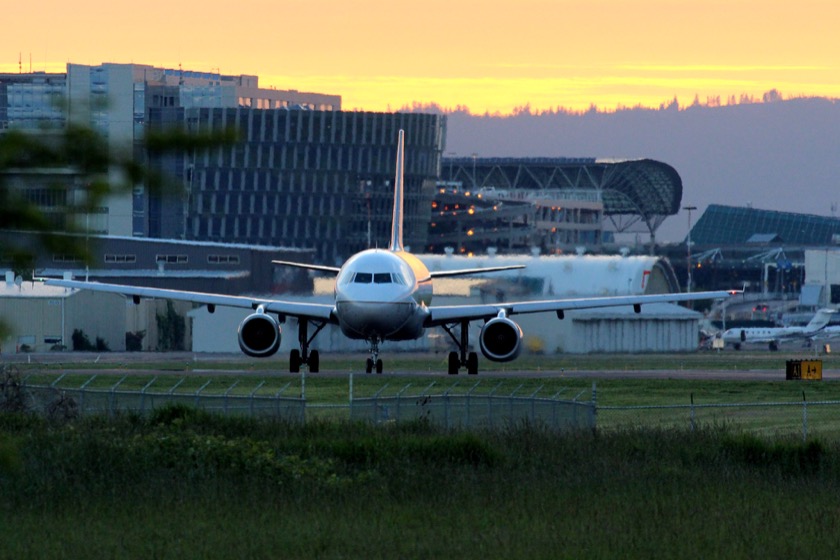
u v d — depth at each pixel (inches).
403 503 3257.9
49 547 2605.8
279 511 3068.4
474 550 2613.2
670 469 3912.4
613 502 3297.2
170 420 4731.8
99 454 3663.9
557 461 4003.4
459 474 3654.0
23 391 5172.2
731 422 5762.8
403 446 4045.3
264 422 4722.0
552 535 2787.9
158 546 2618.1
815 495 3550.7
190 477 3454.7
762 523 2982.3
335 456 3993.6
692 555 2573.8
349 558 2529.5
